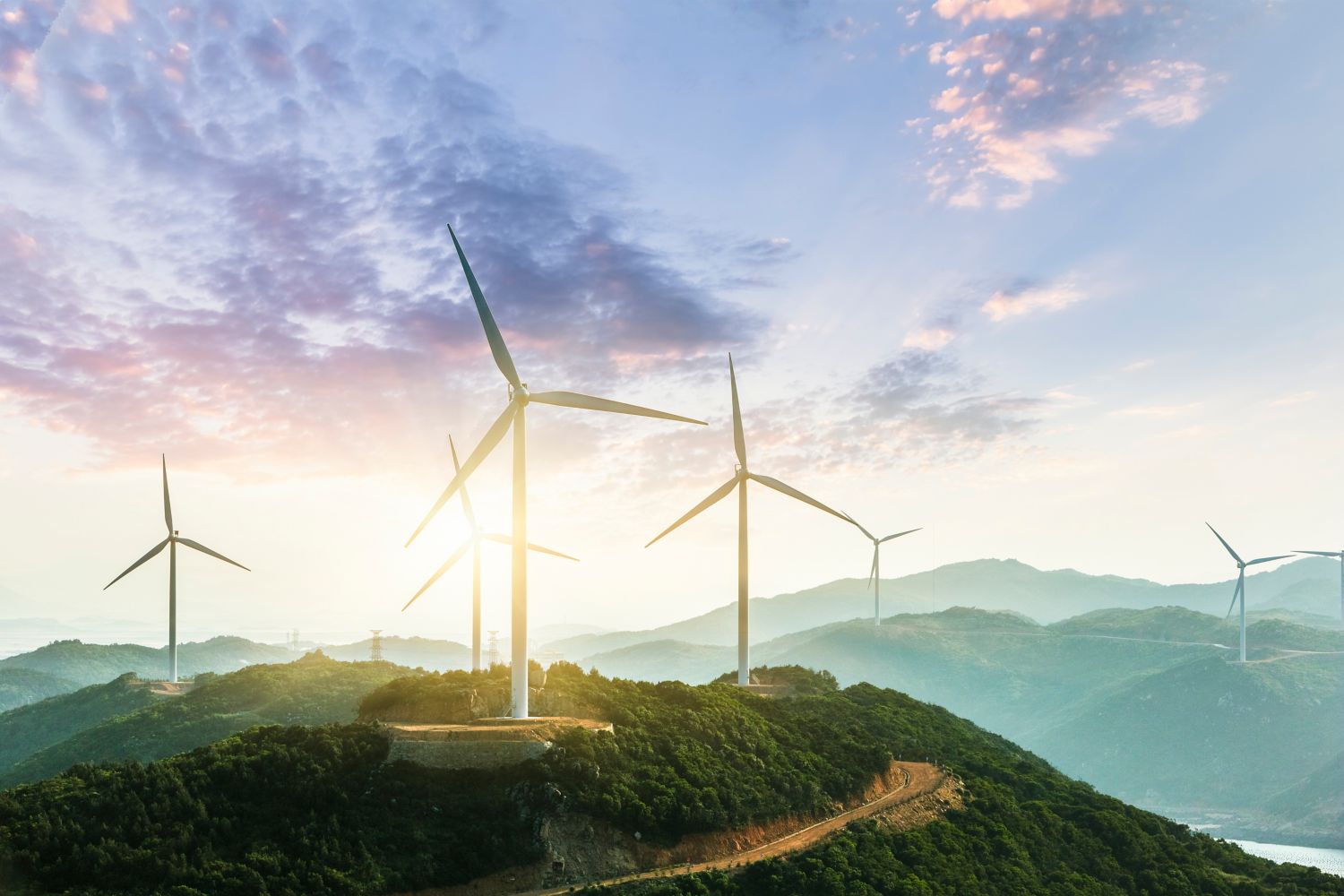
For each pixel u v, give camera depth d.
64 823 114.12
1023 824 173.25
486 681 155.75
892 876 139.25
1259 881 181.75
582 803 128.38
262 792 122.75
